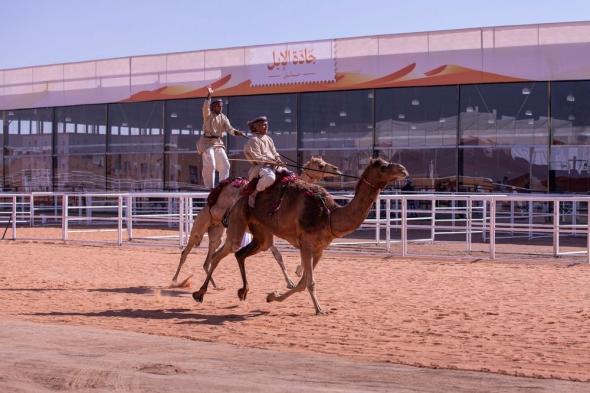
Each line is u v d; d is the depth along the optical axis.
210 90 16.75
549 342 10.27
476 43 31.75
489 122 32.38
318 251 12.75
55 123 42.34
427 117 33.38
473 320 11.91
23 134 43.50
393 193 33.69
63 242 26.73
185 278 17.64
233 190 14.95
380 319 12.05
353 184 34.69
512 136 32.00
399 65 33.00
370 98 34.34
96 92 40.06
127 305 13.75
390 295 14.59
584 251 22.42
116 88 39.41
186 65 37.31
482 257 20.72
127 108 39.88
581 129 30.89
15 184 43.91
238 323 11.85
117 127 40.25
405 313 12.59
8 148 44.09
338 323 11.76
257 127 13.77
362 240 28.12
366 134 34.47
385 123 34.12
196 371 8.30
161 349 9.63
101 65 39.84
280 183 12.95
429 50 32.50
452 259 20.55
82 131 41.47
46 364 8.52
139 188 39.59
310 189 12.62
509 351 9.72
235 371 8.34
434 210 24.81
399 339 10.51
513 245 25.81
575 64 30.38
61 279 17.52
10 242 27.16
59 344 9.84
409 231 32.81
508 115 32.03
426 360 9.13
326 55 34.22
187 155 38.09
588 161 30.78
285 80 35.06
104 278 17.72
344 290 15.29
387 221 22.09
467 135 32.75
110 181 40.59
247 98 36.47
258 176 13.26
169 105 38.56
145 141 39.31
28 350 9.38
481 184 32.56
